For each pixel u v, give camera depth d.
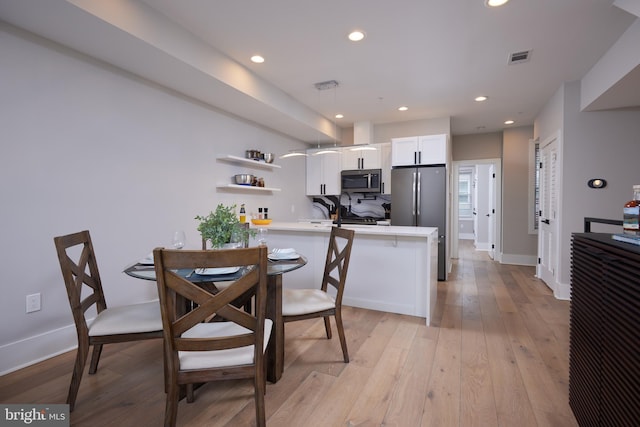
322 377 1.99
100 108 2.60
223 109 3.88
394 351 2.34
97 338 1.69
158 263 1.24
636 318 1.03
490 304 3.47
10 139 2.09
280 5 2.29
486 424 1.57
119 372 2.05
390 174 5.23
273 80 3.66
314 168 5.84
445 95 4.10
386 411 1.67
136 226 2.90
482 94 4.08
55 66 2.31
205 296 1.29
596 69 3.16
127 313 1.83
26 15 1.96
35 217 2.22
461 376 2.00
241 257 1.27
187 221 3.42
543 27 2.55
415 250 3.06
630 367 1.06
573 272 1.65
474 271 5.24
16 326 2.12
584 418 1.47
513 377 1.99
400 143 4.90
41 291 2.25
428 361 2.19
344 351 2.17
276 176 5.03
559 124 3.80
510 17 2.42
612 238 1.42
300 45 2.86
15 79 2.11
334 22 2.50
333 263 2.31
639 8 2.01
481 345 2.44
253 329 1.36
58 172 2.34
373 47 2.89
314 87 3.86
